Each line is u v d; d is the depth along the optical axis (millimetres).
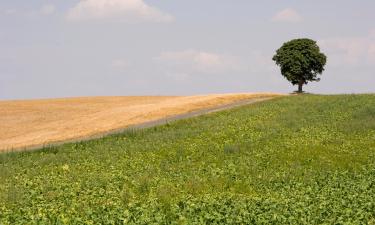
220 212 18000
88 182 26016
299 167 30250
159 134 43312
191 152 35188
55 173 29719
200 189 24422
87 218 17703
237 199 21422
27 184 26312
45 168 31766
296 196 22078
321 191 23234
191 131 43688
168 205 20109
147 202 20844
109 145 39281
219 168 30219
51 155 35969
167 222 16875
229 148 35281
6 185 26500
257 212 18109
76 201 21578
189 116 54969
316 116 49062
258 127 43875
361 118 46594
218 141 39219
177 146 37406
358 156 33156
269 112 53125
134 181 25969
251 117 50312
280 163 31672
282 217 17156
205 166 30938
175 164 31672
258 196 23062
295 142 37719
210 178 26766
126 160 33219
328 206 19328
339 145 36781
